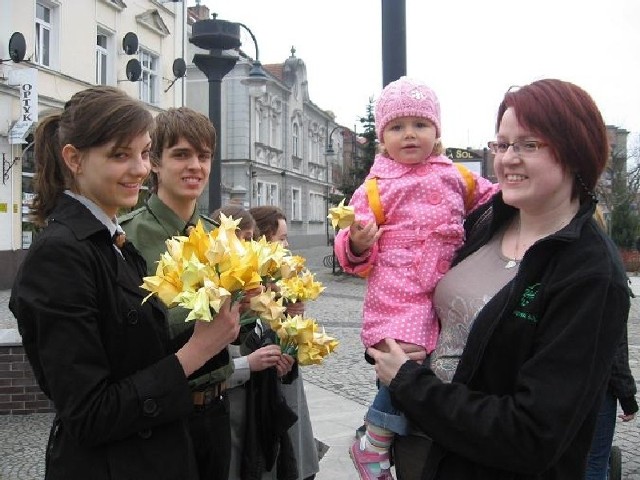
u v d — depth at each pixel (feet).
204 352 5.64
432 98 8.22
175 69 73.92
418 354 6.95
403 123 8.16
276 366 8.64
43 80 54.24
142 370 5.58
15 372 18.16
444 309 6.66
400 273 7.48
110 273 5.69
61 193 6.18
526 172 5.82
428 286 7.36
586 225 5.58
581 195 6.06
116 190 6.00
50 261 5.32
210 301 5.21
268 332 9.20
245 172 101.30
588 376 5.08
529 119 5.73
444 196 7.82
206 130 8.38
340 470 14.69
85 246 5.52
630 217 92.79
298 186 126.82
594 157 5.82
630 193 98.68
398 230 7.70
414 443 7.05
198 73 100.83
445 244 7.55
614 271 5.31
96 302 5.51
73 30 57.93
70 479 5.49
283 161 118.32
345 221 7.39
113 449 5.49
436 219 7.60
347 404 20.62
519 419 5.13
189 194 8.38
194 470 5.97
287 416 8.81
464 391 5.58
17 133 49.75
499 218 6.63
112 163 5.92
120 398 5.30
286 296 7.50
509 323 5.60
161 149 8.28
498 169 6.16
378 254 7.77
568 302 5.24
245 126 100.83
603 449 10.04
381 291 7.52
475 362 5.71
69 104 6.03
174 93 76.38
